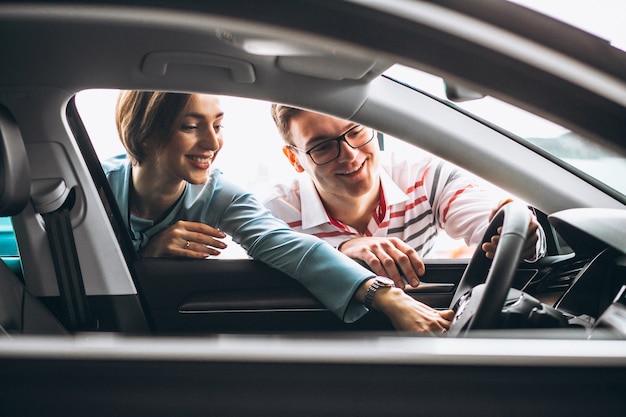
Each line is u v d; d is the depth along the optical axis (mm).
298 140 2506
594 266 1680
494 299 1568
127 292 2041
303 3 1075
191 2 1088
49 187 1905
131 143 2312
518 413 1045
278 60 1702
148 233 2334
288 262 2199
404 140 1905
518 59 1089
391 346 1065
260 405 1051
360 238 2361
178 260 2250
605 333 1242
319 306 2217
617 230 1564
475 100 1134
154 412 1052
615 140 1119
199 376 1055
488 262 1965
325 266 2162
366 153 2523
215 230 2314
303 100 1816
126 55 1741
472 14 1089
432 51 1091
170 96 2289
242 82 1783
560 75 1096
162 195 2350
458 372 1048
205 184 2387
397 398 1047
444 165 2859
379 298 2068
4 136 1353
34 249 1947
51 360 1060
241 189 2432
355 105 1838
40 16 1081
